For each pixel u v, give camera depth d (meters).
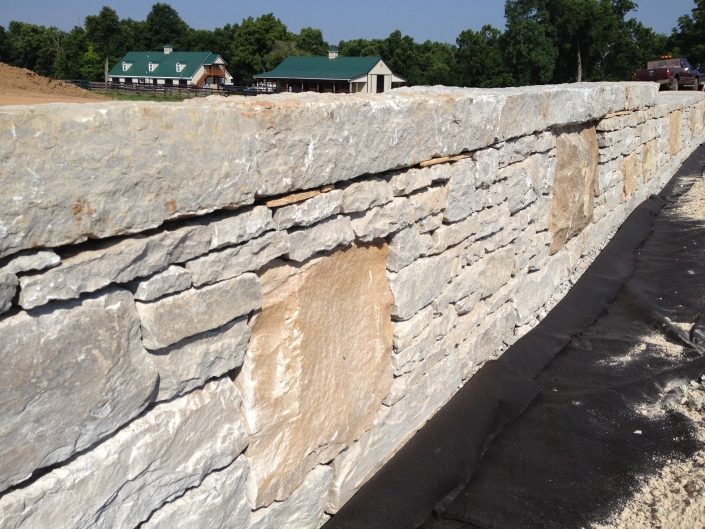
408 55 51.81
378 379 3.64
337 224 3.09
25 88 15.79
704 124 18.73
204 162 2.25
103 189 1.94
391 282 3.65
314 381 3.06
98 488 2.06
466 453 4.11
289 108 2.62
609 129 7.71
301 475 3.08
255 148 2.47
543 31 42.91
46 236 1.82
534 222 5.87
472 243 4.64
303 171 2.74
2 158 1.68
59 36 63.56
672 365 5.34
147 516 2.29
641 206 10.31
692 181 13.03
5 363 1.76
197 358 2.41
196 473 2.45
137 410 2.18
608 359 5.61
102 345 2.02
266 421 2.79
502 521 3.59
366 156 3.16
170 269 2.24
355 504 3.49
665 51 48.91
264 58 56.88
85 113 1.88
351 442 3.48
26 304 1.81
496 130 4.59
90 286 1.96
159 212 2.13
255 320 2.69
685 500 3.57
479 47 45.19
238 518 2.73
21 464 1.84
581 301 6.83
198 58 52.66
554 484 3.90
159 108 2.08
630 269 7.95
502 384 4.84
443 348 4.33
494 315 5.24
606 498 3.76
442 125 3.85
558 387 5.18
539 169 5.73
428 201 3.89
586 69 45.06
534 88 6.16
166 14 66.94
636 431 4.43
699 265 7.77
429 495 3.74
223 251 2.45
